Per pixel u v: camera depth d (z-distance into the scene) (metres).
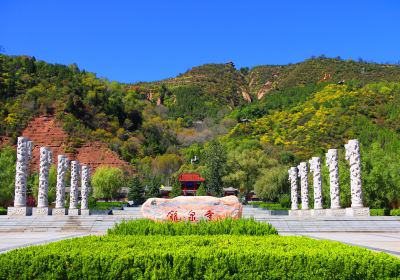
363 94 95.44
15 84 99.56
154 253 7.60
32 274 7.37
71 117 96.56
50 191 55.56
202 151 98.31
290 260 7.45
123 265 7.37
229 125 122.62
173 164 96.75
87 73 124.50
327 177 44.12
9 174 45.38
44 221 25.33
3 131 88.62
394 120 81.62
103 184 69.12
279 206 53.81
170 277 7.38
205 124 129.75
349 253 7.84
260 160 72.88
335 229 24.14
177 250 8.01
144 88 168.38
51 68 110.38
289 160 75.69
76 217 25.73
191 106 150.75
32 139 90.19
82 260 7.44
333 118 87.25
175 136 117.25
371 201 38.81
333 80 135.00
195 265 7.44
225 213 19.53
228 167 71.12
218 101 163.25
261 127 101.19
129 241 9.59
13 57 111.75
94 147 94.06
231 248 8.27
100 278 7.34
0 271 7.37
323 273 7.39
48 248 8.39
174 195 64.94
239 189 73.56
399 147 66.69
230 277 7.37
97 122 101.56
